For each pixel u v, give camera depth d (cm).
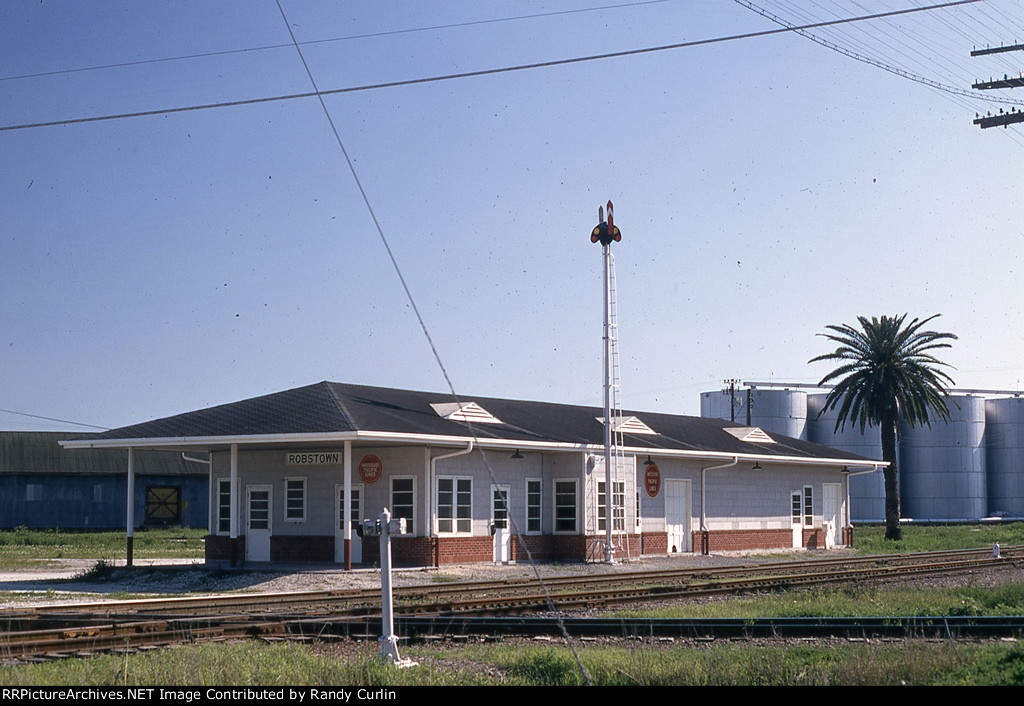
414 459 3222
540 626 1661
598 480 3697
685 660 1298
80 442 3241
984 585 2689
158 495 6719
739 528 4444
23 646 1399
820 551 4744
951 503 9356
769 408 9081
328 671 1206
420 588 2452
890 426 5753
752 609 2014
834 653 1364
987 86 3619
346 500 2984
